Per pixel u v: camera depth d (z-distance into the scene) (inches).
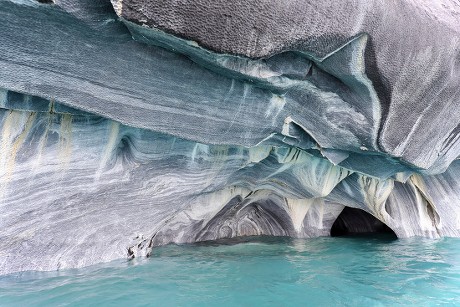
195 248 227.6
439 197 301.7
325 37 124.0
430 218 301.1
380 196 273.4
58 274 141.0
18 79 112.2
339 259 213.6
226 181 219.1
